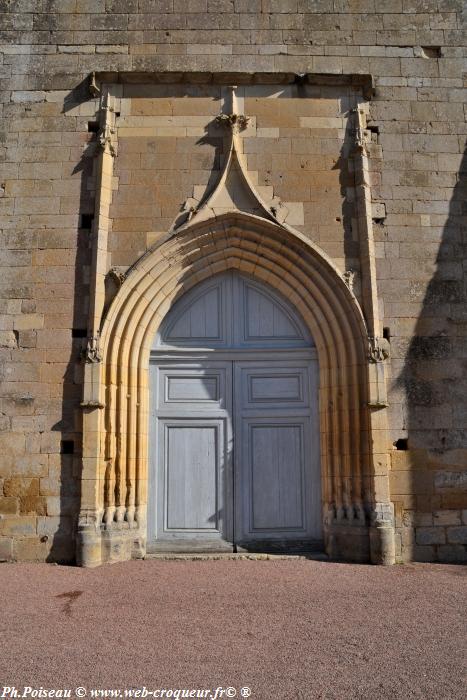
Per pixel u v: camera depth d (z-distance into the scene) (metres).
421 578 8.30
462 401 10.15
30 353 10.05
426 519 9.80
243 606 6.81
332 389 10.23
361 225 10.47
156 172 10.66
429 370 10.20
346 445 9.92
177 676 4.87
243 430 10.57
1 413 9.88
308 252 10.41
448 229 10.69
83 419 9.66
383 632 5.95
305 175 10.72
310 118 10.94
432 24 11.30
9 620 6.34
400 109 11.06
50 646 5.56
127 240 10.41
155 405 10.55
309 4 11.36
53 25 11.25
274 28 11.25
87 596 7.32
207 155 10.73
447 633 5.93
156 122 10.84
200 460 10.46
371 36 11.29
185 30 11.22
